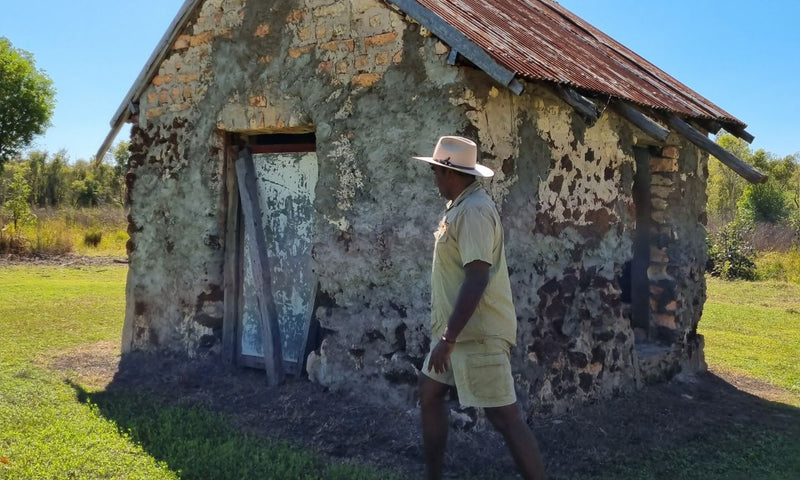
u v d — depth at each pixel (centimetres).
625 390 731
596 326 695
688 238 881
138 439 555
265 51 706
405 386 608
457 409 567
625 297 871
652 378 795
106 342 924
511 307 429
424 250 599
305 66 675
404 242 610
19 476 466
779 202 3409
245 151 752
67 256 2202
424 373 446
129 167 830
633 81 792
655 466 547
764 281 2030
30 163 4272
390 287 620
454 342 403
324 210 659
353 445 552
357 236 638
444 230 426
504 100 601
